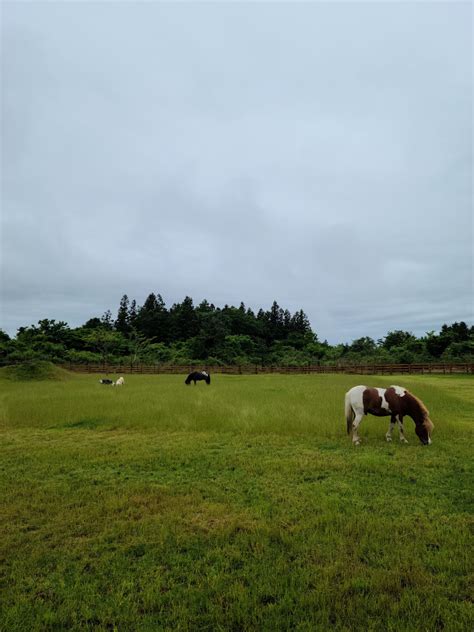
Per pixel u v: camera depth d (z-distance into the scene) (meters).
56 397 13.95
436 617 2.73
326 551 3.58
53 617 2.79
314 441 8.02
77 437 8.77
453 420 9.98
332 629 2.65
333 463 6.38
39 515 4.53
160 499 4.98
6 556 3.65
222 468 6.34
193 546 3.78
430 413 10.50
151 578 3.27
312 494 5.05
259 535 3.89
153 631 2.66
